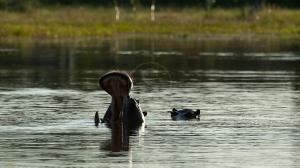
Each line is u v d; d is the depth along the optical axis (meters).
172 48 82.56
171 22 123.25
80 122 35.59
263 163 27.06
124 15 134.00
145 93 45.62
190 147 29.86
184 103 41.62
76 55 72.69
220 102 42.09
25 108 39.56
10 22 114.38
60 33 104.50
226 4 161.25
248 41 95.69
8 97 43.62
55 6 145.12
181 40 97.12
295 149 29.45
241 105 40.97
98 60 67.25
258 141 31.08
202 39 99.38
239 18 131.38
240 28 116.81
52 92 45.97
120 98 35.62
